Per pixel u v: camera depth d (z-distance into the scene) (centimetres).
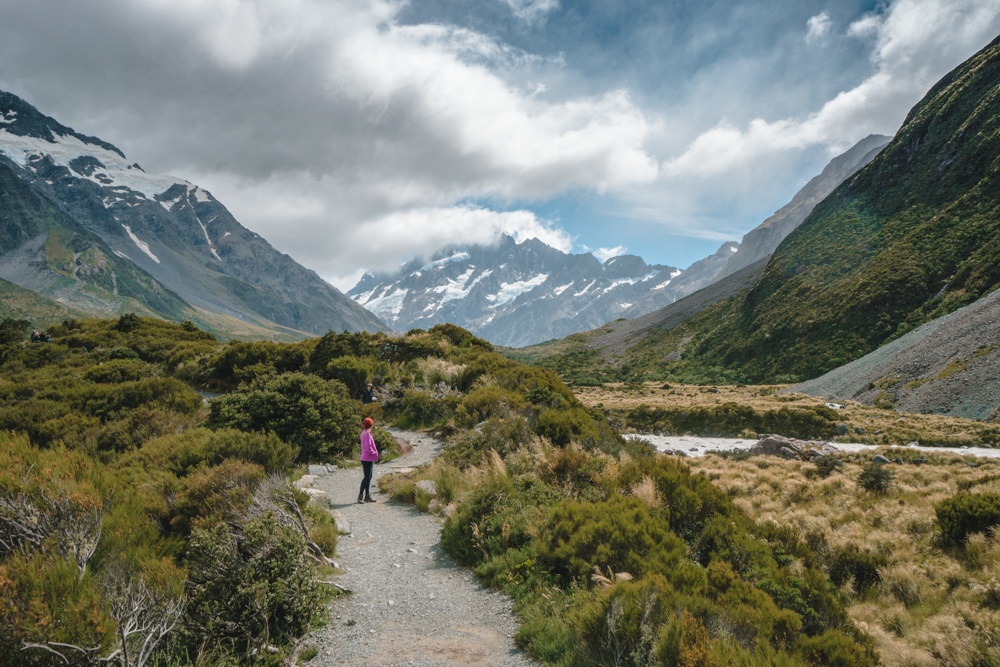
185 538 759
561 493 1031
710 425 4541
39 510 591
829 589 952
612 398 6494
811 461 2573
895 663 689
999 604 838
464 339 3828
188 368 3055
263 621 572
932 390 4934
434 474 1314
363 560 871
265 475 948
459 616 678
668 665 495
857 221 12800
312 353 2986
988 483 1616
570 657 547
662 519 852
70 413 1867
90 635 445
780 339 10631
